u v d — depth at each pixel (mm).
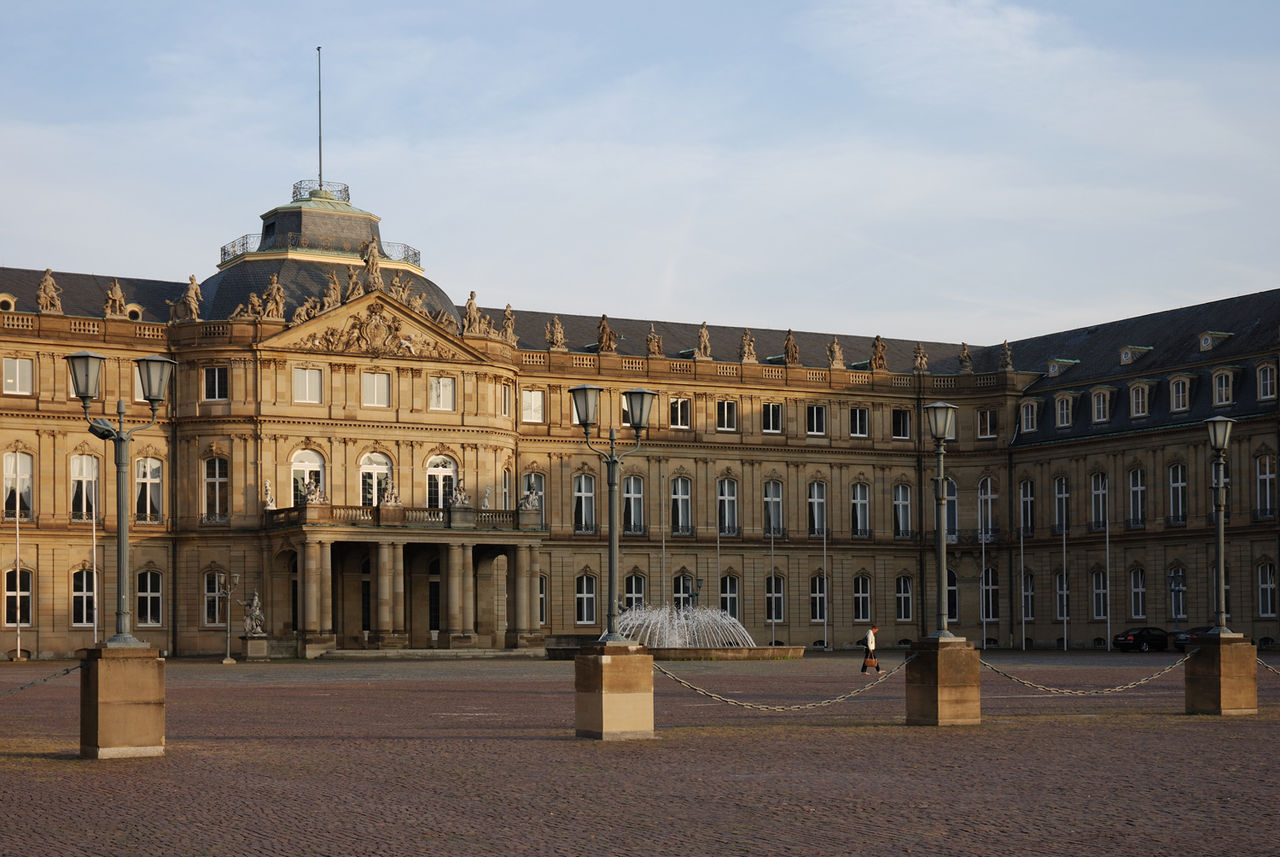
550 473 124375
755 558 130625
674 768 33219
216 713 51188
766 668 84375
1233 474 115062
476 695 61188
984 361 144500
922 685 43594
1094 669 82625
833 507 133750
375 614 109375
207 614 112312
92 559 110125
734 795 29094
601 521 126000
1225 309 122875
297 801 28719
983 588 135125
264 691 65188
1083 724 43938
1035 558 131125
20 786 30969
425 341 116938
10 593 108000
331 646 106688
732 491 131000
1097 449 125875
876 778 31422
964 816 26578
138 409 112500
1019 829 25297
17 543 106875
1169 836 24641
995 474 135000
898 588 135500
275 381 112438
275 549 110375
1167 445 120188
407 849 23859
